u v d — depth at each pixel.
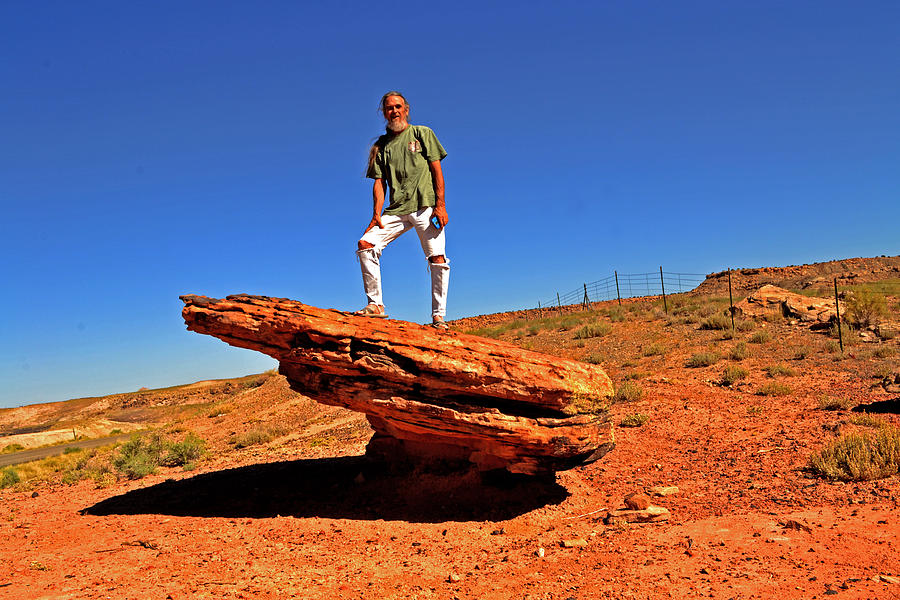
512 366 7.75
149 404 50.72
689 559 6.02
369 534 7.87
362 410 8.54
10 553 8.01
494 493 8.95
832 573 5.38
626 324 29.28
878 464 8.62
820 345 20.31
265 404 27.55
